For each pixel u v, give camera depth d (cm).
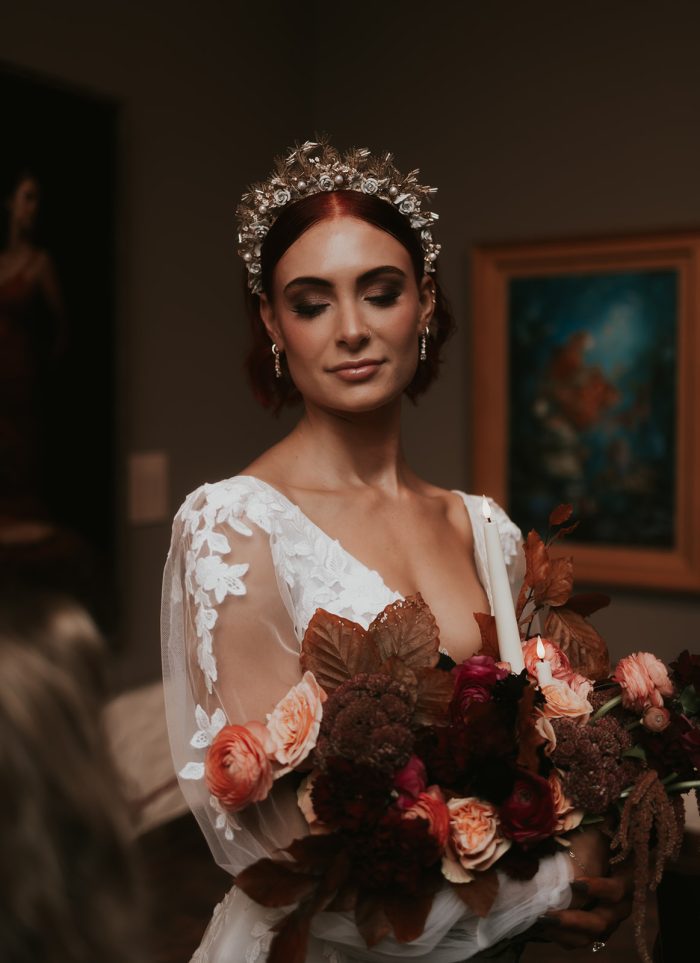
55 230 316
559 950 296
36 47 310
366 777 128
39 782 72
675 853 142
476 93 400
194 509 160
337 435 176
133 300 352
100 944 73
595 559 388
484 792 136
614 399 380
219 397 393
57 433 321
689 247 362
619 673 155
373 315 167
